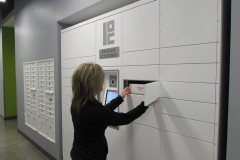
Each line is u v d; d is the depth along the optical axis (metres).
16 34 3.79
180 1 1.17
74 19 2.35
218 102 1.02
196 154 1.13
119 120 1.12
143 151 1.45
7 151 3.04
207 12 1.05
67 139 2.35
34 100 3.17
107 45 1.73
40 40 2.88
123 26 1.56
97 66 1.18
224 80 1.07
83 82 1.12
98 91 1.17
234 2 0.92
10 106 5.04
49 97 2.72
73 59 2.20
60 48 2.50
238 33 0.91
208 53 1.05
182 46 1.17
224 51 1.05
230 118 0.95
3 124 4.59
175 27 1.21
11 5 4.00
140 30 1.43
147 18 1.37
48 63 2.69
